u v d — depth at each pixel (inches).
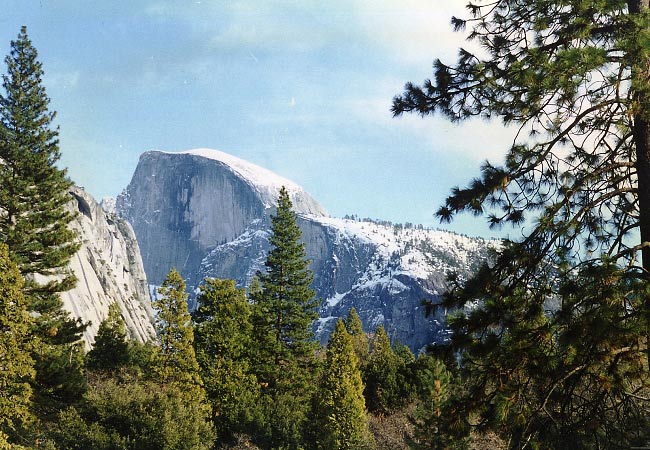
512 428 358.0
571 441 344.5
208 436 1560.0
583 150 418.9
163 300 1707.7
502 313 364.2
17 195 1685.5
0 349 1106.1
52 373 1472.7
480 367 366.3
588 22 374.6
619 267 344.5
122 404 1437.0
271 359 2281.0
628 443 339.3
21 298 1143.6
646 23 338.6
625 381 338.6
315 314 2495.1
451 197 400.5
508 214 414.3
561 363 344.5
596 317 326.3
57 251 1717.5
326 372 1926.7
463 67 416.8
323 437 1863.9
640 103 351.3
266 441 1883.6
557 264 375.6
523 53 404.2
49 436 1366.9
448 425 369.7
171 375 1662.2
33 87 1752.0
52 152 1770.4
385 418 2256.4
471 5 429.4
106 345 2250.2
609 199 410.0
